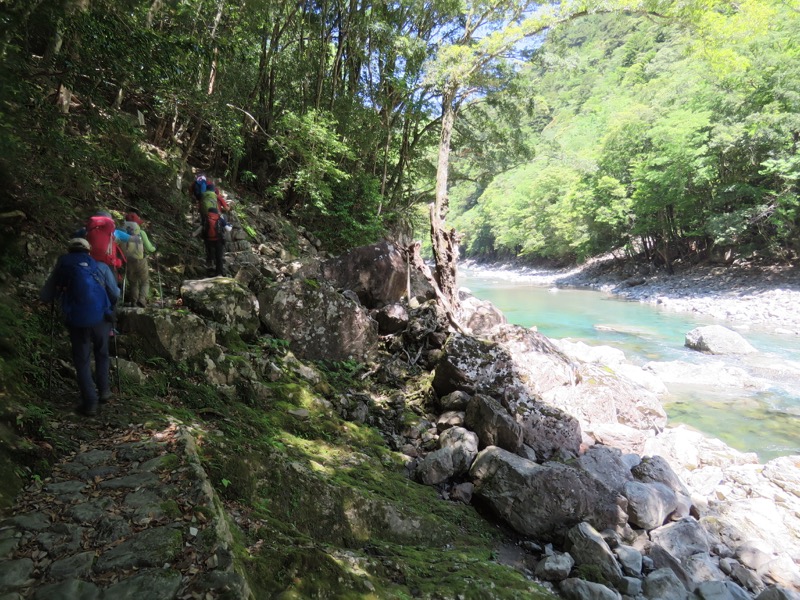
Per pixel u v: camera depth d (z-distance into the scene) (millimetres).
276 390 6117
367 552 4273
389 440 6688
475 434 6641
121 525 2779
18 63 4566
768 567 5395
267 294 7688
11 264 5082
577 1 13523
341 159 15258
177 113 9953
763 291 26203
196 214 10320
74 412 3979
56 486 3084
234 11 10711
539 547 5180
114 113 6367
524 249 57500
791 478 7320
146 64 6020
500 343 8906
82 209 6695
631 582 4629
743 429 9648
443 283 10562
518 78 17531
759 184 29188
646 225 36656
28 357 4281
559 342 14453
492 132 21188
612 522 5438
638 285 35938
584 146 50438
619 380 9203
